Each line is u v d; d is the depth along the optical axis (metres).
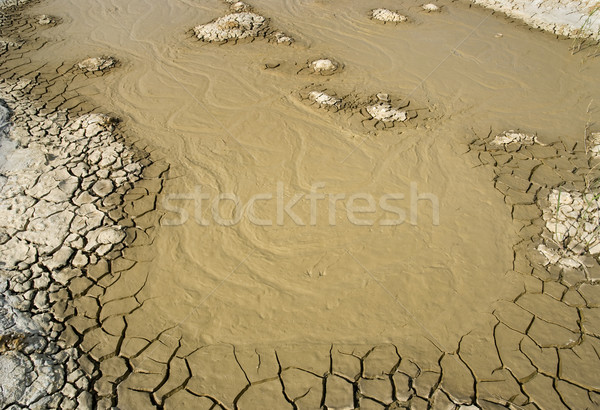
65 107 5.48
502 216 4.03
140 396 2.76
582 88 6.02
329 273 3.56
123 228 3.86
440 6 8.65
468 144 4.94
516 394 2.76
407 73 6.35
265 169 4.57
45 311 3.21
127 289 3.41
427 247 3.76
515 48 7.08
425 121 5.32
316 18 8.13
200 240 3.82
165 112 5.45
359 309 3.29
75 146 4.74
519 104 5.67
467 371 2.89
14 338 2.97
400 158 4.73
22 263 3.52
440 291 3.42
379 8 8.52
